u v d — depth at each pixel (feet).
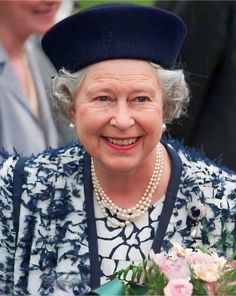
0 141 23.52
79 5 41.81
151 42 15.87
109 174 16.80
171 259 15.24
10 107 23.68
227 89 24.16
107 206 16.99
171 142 18.03
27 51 24.71
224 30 23.93
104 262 16.76
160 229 16.84
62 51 16.28
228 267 15.11
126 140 15.88
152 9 15.84
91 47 15.83
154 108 15.87
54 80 16.67
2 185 17.47
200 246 16.16
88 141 16.06
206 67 24.07
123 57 15.79
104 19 15.66
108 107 15.80
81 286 16.48
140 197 17.04
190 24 23.97
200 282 14.82
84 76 16.05
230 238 16.99
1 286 17.65
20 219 17.26
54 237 17.04
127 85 15.66
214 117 24.34
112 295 14.87
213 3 23.77
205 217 16.96
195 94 24.20
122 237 16.92
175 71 16.29
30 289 16.93
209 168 17.42
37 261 17.01
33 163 17.63
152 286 14.88
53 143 24.16
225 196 17.10
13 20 23.88
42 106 24.31
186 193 17.08
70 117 16.83
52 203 17.20
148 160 16.88
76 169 17.37
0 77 23.81
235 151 24.13
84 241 16.87
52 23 24.52
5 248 17.52
